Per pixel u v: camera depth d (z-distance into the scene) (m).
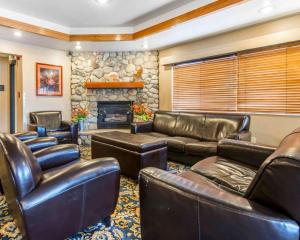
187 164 3.58
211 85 4.70
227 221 1.01
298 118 3.55
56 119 5.06
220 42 4.38
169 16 3.84
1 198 2.43
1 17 3.62
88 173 1.62
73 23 4.35
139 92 5.79
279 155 0.96
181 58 5.11
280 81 3.73
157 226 1.32
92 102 5.79
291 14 3.39
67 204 1.51
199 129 4.05
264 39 3.78
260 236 0.94
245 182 1.73
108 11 3.78
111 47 5.28
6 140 1.41
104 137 3.29
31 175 1.38
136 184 2.90
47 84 5.33
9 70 5.62
